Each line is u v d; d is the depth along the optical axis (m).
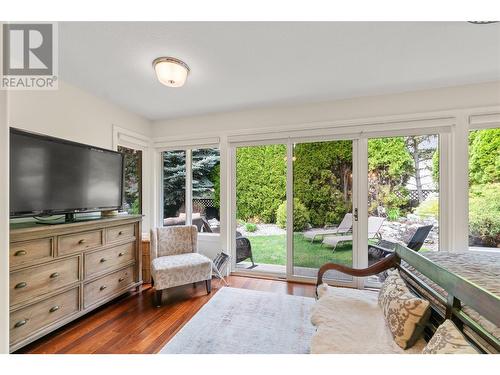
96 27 1.59
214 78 2.35
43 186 1.89
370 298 1.67
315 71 2.21
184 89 2.61
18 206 1.73
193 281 2.59
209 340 1.82
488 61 2.03
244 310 2.29
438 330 0.98
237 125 3.28
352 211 2.88
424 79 2.36
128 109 3.21
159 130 3.65
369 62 2.06
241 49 1.87
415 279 1.49
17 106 2.07
